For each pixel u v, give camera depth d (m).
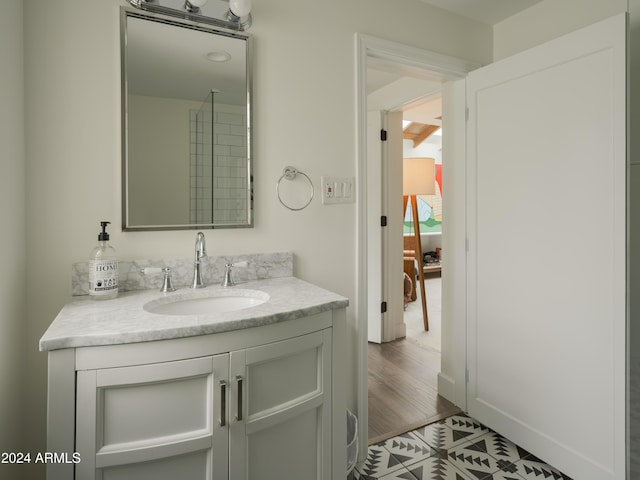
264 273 1.53
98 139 1.26
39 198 1.19
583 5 1.76
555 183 1.61
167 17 1.35
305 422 1.14
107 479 0.88
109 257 1.24
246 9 1.36
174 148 1.37
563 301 1.59
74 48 1.22
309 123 1.64
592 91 1.47
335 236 1.72
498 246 1.88
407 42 1.89
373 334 3.29
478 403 2.02
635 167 1.59
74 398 0.86
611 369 1.42
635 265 1.59
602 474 1.45
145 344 0.89
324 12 1.67
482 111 1.95
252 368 1.02
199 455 0.96
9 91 1.03
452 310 2.27
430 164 3.79
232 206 1.48
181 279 1.38
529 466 1.68
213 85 1.43
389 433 1.94
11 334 1.06
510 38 2.10
